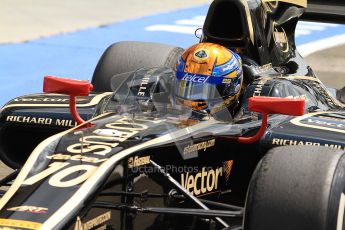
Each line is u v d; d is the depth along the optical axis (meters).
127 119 18.16
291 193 15.16
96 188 15.34
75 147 16.56
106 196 16.08
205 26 23.06
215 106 19.16
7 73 40.03
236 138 18.98
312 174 15.30
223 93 19.38
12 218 14.48
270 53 23.52
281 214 15.09
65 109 21.44
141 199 16.86
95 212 15.77
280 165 15.62
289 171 15.45
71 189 15.23
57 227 14.34
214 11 22.86
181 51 26.28
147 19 55.78
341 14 28.59
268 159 15.91
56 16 54.53
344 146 18.56
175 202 18.06
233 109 20.19
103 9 58.25
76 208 14.84
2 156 21.41
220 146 18.89
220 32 22.94
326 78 41.44
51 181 15.47
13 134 21.53
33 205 14.86
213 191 19.19
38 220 14.41
